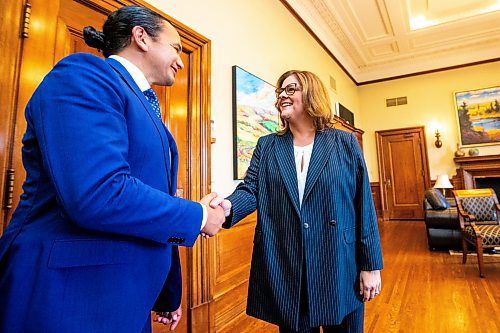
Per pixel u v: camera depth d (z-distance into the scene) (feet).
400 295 8.55
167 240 2.15
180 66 3.00
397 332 6.42
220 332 6.92
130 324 2.02
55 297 1.77
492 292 8.45
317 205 3.20
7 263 1.91
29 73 4.31
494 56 21.30
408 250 13.85
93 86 1.94
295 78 3.60
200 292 6.74
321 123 3.59
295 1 13.91
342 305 3.04
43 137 1.80
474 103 21.91
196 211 2.35
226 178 8.39
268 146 3.76
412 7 17.12
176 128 6.73
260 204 3.53
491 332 6.25
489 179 20.99
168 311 3.01
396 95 24.71
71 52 4.93
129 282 2.05
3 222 3.99
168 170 2.51
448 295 8.37
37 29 4.45
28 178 2.10
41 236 1.89
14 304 1.75
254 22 10.61
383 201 24.44
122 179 1.87
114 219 1.81
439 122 23.08
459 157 21.24
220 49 8.57
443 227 13.42
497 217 12.07
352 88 24.39
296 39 14.23
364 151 25.55
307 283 3.06
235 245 8.29
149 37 2.64
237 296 8.12
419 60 23.35
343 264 3.14
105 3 5.33
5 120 4.03
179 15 7.08
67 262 1.83
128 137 2.16
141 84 2.62
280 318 3.08
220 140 8.30
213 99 8.14
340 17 17.07
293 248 3.17
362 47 21.02
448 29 18.99
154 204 2.01
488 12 17.30
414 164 23.75
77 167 1.72
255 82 10.07
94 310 1.87
